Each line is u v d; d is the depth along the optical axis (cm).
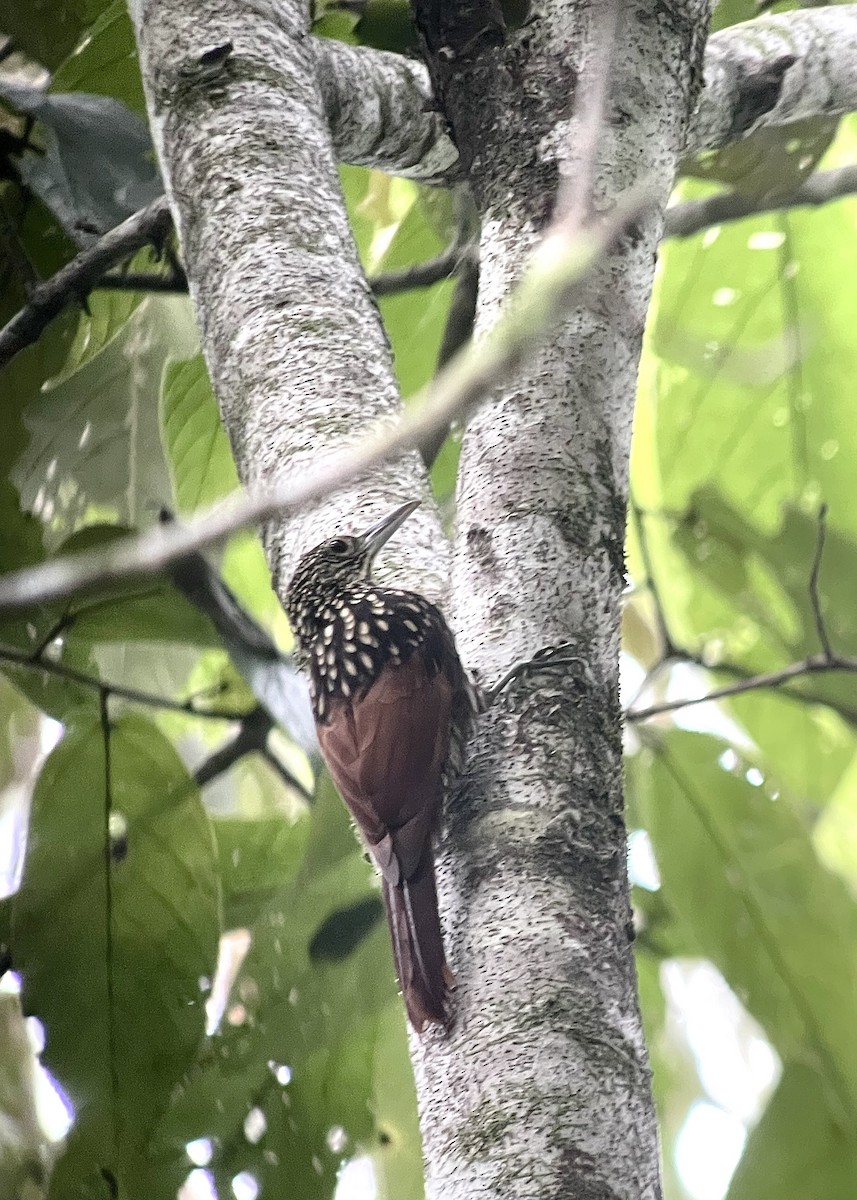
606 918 534
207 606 909
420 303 1145
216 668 1224
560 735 570
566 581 596
